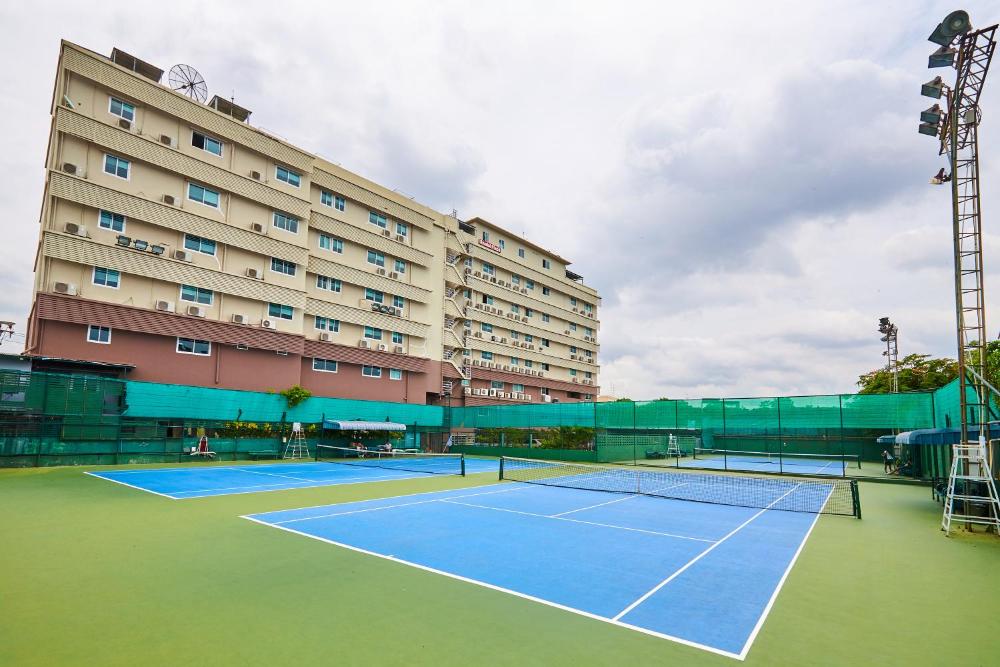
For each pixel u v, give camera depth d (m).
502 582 7.73
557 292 66.00
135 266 28.47
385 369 43.16
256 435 31.62
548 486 20.45
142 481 18.72
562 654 5.39
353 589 7.29
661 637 5.88
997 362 17.11
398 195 44.91
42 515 12.12
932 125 14.18
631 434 37.66
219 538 10.19
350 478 21.88
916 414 25.22
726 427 30.20
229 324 32.25
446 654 5.34
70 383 23.89
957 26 12.36
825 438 44.88
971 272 13.19
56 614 6.18
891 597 7.33
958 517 11.91
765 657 5.41
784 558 9.48
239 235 32.94
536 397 61.12
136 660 5.07
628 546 10.19
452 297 50.78
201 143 32.25
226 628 5.88
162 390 27.66
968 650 5.62
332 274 39.25
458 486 19.83
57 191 26.08
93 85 27.91
